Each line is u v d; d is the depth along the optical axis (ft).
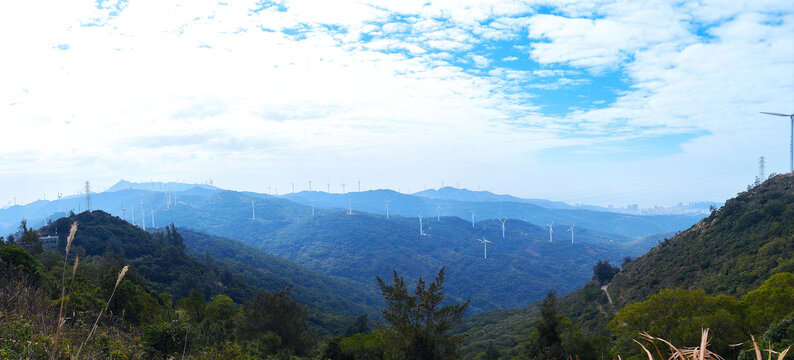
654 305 117.29
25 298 38.73
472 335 327.26
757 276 189.47
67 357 29.50
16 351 29.43
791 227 211.00
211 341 94.79
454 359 94.53
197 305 156.56
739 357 87.25
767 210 239.91
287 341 136.26
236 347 80.59
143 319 108.99
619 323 120.67
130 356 41.75
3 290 38.81
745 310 114.52
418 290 94.73
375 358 115.55
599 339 127.85
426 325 93.50
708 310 113.91
